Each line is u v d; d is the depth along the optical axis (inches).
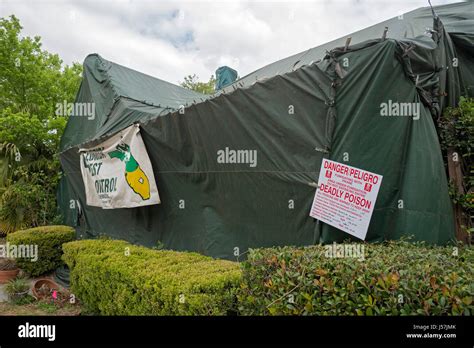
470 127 121.9
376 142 117.3
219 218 159.5
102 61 324.2
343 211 115.7
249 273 95.4
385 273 73.8
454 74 142.4
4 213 324.5
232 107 151.0
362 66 118.5
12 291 194.9
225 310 98.6
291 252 96.7
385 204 116.9
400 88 119.7
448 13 179.0
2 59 470.0
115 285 135.2
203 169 166.1
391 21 200.4
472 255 90.0
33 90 503.8
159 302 110.0
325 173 121.0
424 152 117.3
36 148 385.1
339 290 75.9
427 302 66.6
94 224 257.9
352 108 118.5
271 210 138.3
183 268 121.3
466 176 126.0
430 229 110.5
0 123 375.2
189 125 170.4
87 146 229.9
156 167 189.8
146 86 328.8
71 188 297.0
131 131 191.8
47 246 241.0
